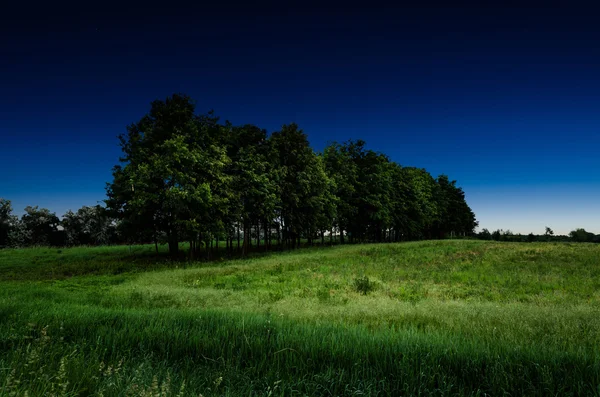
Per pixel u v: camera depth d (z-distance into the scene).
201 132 30.89
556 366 3.69
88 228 57.44
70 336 4.88
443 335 5.13
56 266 25.41
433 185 73.38
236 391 3.14
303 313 7.74
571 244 35.25
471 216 92.12
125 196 28.08
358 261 25.16
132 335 4.76
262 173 34.22
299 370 3.66
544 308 8.71
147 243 47.16
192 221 26.25
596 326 6.16
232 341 4.55
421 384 3.26
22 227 55.75
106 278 18.61
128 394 2.77
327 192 42.38
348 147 55.66
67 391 2.84
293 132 40.31
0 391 2.54
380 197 52.12
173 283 16.02
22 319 5.65
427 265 22.62
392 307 8.82
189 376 3.31
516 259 24.31
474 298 11.59
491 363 3.78
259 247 46.81
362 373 3.54
